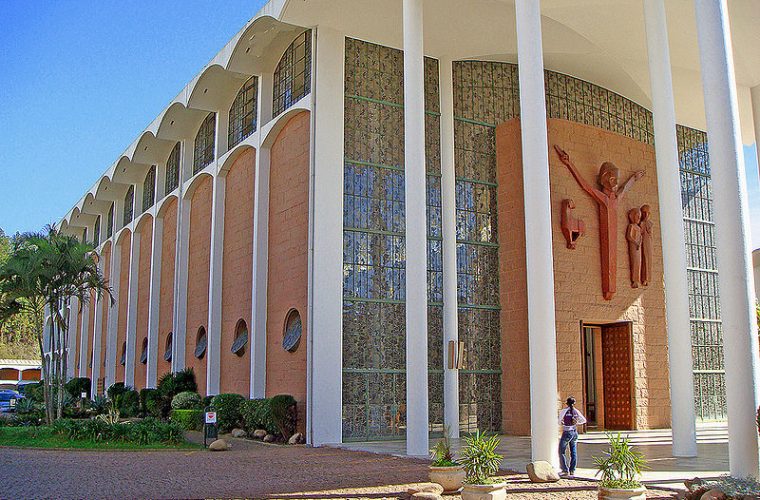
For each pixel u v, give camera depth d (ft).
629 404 70.59
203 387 79.46
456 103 69.46
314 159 60.18
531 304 40.63
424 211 49.57
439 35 64.69
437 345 64.39
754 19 59.21
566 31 65.36
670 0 58.23
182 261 88.07
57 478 38.01
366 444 56.49
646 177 75.87
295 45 66.49
